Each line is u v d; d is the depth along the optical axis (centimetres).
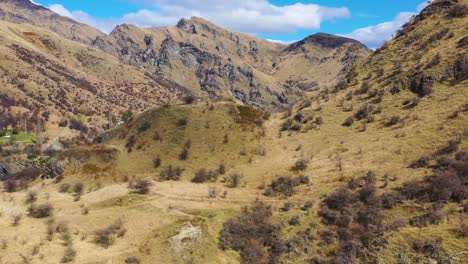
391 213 4434
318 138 7338
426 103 6969
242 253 4406
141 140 8131
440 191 4419
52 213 4966
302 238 4462
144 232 4497
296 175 6003
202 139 7731
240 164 6944
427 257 3728
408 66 8412
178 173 6756
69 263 3734
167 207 5159
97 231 4494
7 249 3781
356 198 4844
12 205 5234
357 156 6106
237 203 5350
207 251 4275
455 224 3969
